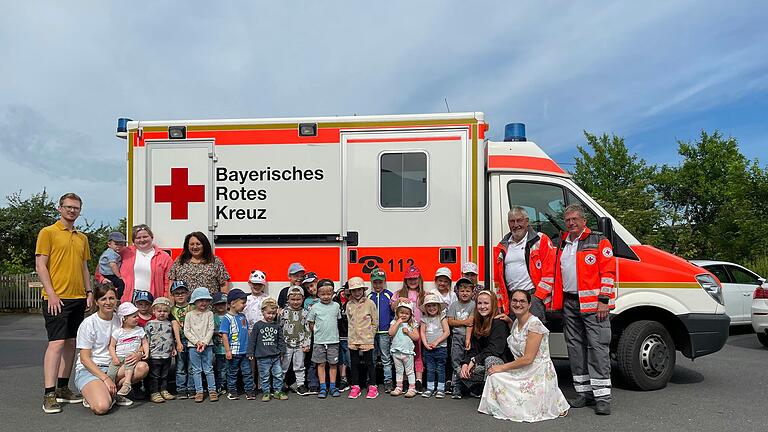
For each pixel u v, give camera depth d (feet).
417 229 21.48
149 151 22.53
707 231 67.77
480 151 21.44
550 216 22.24
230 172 22.24
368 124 21.81
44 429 17.12
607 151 70.28
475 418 17.92
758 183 60.08
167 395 20.17
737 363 27.55
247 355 19.94
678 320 21.66
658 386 21.34
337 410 18.72
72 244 19.92
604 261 18.51
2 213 70.95
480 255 21.33
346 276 21.67
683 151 73.82
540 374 18.04
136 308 19.92
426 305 20.08
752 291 38.19
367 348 19.98
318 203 21.89
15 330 44.09
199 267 21.17
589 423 17.46
